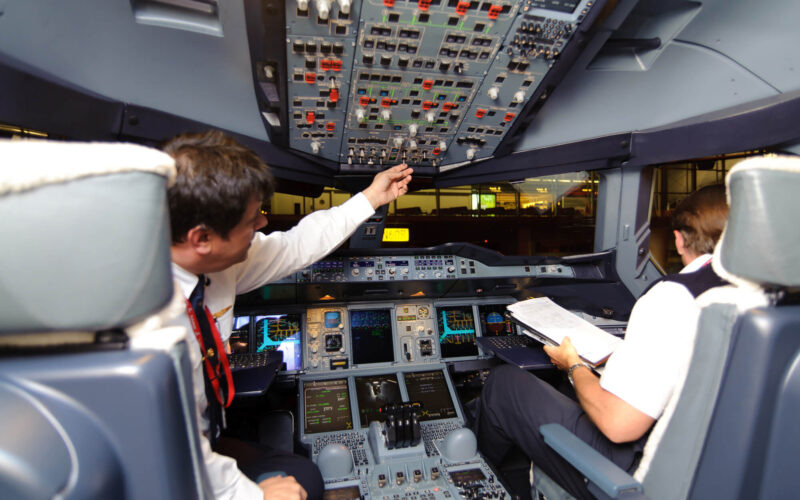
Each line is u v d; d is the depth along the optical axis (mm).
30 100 1355
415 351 2521
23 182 374
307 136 2145
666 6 1950
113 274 421
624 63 2248
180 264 1029
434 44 1673
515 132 2252
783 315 691
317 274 2203
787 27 1788
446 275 2369
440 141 2268
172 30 1667
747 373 709
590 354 1587
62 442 434
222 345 1226
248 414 2152
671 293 1100
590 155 2520
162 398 469
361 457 1977
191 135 984
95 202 402
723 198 1202
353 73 1780
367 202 1669
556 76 1882
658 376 1065
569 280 2637
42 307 412
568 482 1338
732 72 2033
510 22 1606
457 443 1938
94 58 1567
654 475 923
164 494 488
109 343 481
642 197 2613
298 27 1556
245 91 1994
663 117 2346
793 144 1890
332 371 2383
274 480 985
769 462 745
